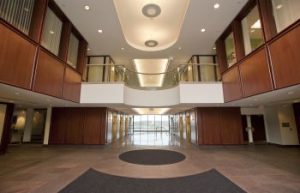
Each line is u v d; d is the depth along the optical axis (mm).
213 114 10039
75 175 4844
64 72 6773
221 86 8273
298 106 9883
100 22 7023
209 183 4246
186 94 8195
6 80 4039
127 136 17453
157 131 25875
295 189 3869
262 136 12781
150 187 4000
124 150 9062
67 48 6949
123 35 8109
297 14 4465
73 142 10000
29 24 5262
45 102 8180
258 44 6184
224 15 6586
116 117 13500
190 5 5992
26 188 3914
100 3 5895
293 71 4160
